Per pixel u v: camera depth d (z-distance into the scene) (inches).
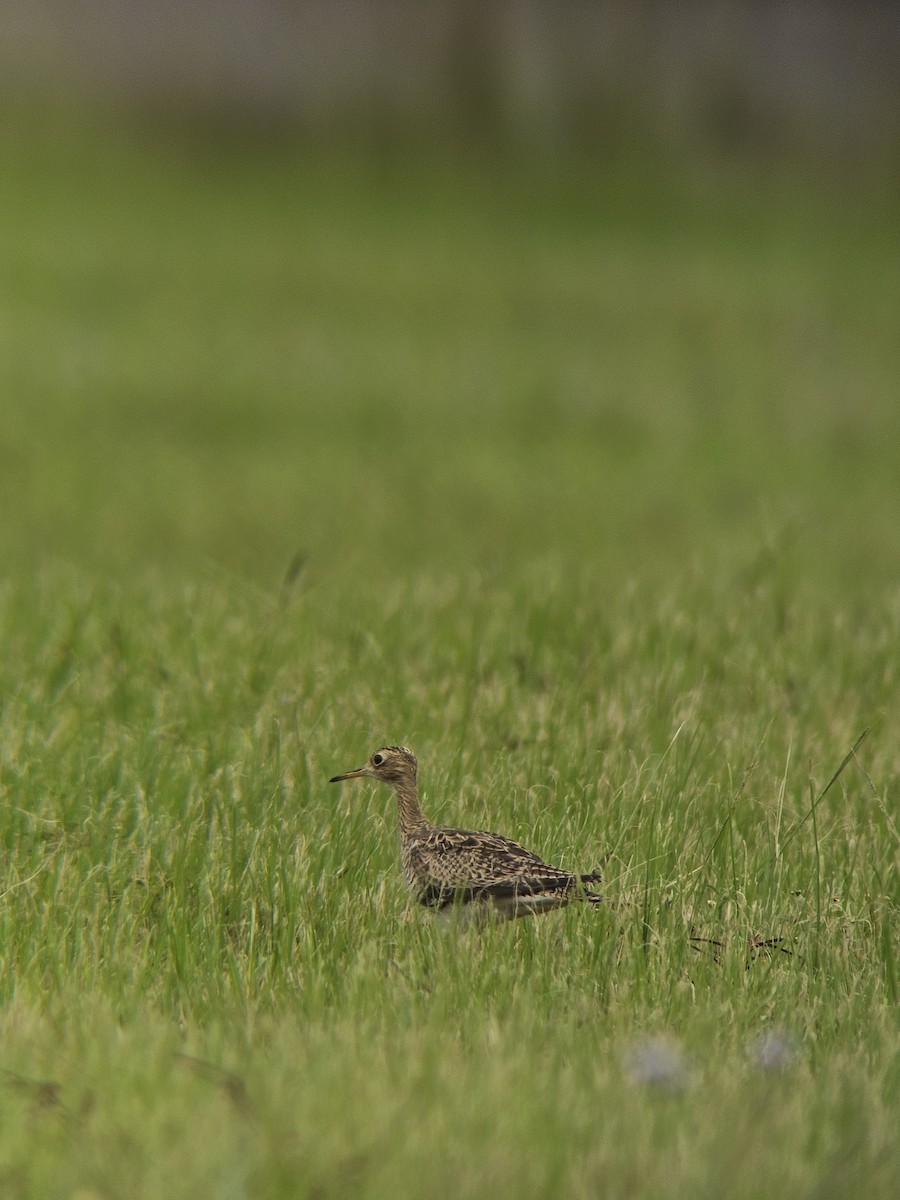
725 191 3873.0
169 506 1491.1
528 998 462.9
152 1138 382.0
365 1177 362.9
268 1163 367.6
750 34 4392.2
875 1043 446.0
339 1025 442.0
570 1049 435.8
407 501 1553.9
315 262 3097.9
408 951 504.7
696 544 1341.0
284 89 4128.9
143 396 2054.6
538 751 659.4
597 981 490.0
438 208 3627.0
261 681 741.3
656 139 4111.7
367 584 1032.8
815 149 4111.7
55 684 746.8
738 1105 399.2
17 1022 444.8
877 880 555.5
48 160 3639.3
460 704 714.8
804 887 559.5
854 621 916.6
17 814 590.9
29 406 1948.8
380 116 4087.1
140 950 502.0
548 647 823.1
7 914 511.5
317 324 2615.7
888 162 4055.1
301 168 3814.0
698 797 608.1
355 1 4276.6
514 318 2741.1
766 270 3240.7
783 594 967.0
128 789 614.9
